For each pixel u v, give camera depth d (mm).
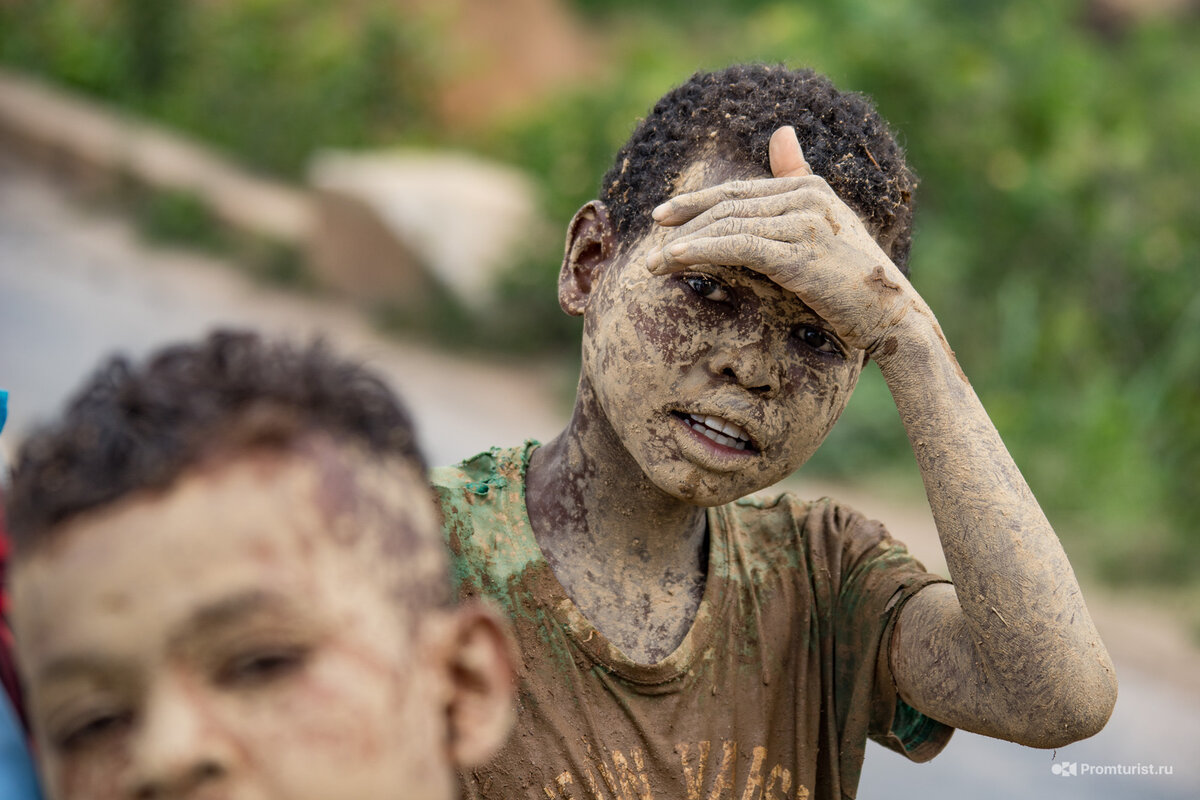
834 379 1650
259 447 871
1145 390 8008
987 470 1601
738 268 1581
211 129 14336
